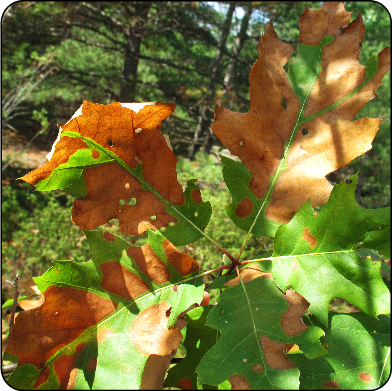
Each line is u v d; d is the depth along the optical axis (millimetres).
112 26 2402
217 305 269
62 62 2502
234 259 296
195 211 302
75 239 1320
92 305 273
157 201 300
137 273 282
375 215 265
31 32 2377
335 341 279
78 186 288
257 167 300
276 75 302
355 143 289
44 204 1683
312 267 269
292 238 276
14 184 1980
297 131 299
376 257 348
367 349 276
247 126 302
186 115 3037
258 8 2260
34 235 1342
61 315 267
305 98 300
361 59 2039
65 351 264
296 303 265
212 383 244
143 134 289
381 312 255
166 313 275
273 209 295
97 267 278
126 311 276
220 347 254
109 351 265
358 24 300
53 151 269
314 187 292
